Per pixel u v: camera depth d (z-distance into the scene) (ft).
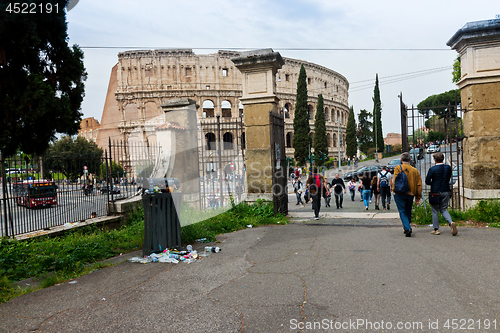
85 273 15.12
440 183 19.63
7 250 17.11
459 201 26.17
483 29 23.61
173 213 17.72
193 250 18.40
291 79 223.71
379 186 39.91
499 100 24.16
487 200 24.38
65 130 18.92
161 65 196.44
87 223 24.31
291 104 224.53
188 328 9.44
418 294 11.18
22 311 11.04
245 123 30.35
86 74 20.30
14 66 16.94
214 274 14.21
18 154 21.16
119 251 19.43
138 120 194.08
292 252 17.25
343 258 15.71
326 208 43.98
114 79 202.59
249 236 21.85
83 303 11.57
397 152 189.06
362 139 261.44
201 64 199.93
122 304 11.35
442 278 12.52
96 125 215.10
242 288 12.44
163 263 16.21
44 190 23.61
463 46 25.11
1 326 9.96
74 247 18.35
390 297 11.04
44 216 23.56
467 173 25.52
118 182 29.86
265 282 12.98
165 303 11.29
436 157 20.16
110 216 27.17
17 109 15.79
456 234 19.43
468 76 24.61
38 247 18.02
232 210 28.45
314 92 233.55
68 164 25.44
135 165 29.86
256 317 10.00
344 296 11.31
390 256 15.70
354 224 25.21
